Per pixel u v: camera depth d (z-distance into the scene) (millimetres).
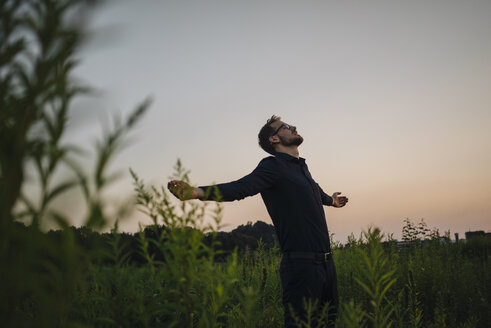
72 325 610
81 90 564
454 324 3213
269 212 2955
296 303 2564
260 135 3625
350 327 1128
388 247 4090
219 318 1713
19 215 509
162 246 1127
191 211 1109
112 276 1111
